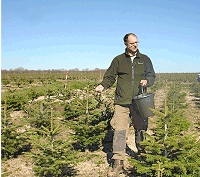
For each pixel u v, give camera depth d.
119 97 3.51
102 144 5.16
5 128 4.30
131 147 4.78
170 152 3.20
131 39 3.35
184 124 3.68
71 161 3.27
